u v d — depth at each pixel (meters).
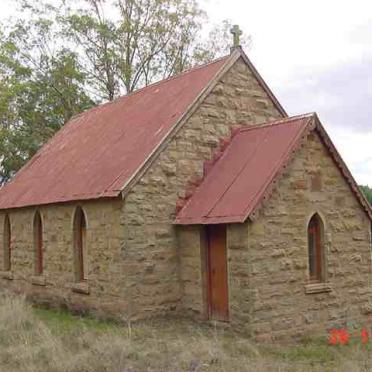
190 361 11.23
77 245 18.02
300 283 14.77
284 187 14.64
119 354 11.48
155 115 18.22
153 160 15.90
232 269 14.38
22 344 12.46
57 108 36.31
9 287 22.45
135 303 15.44
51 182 19.98
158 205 15.95
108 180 16.34
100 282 16.47
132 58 37.75
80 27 36.38
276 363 11.87
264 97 18.72
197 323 15.48
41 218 19.97
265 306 14.09
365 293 16.19
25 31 35.75
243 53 18.28
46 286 19.59
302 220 14.95
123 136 18.67
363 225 16.31
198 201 15.94
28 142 35.31
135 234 15.54
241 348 12.67
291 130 15.45
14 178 24.36
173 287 16.09
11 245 22.39
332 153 15.59
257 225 14.11
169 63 38.28
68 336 13.32
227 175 16.05
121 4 37.53
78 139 22.22
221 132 17.50
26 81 35.47
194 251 15.78
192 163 16.70
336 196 15.74
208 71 18.34
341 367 11.52
